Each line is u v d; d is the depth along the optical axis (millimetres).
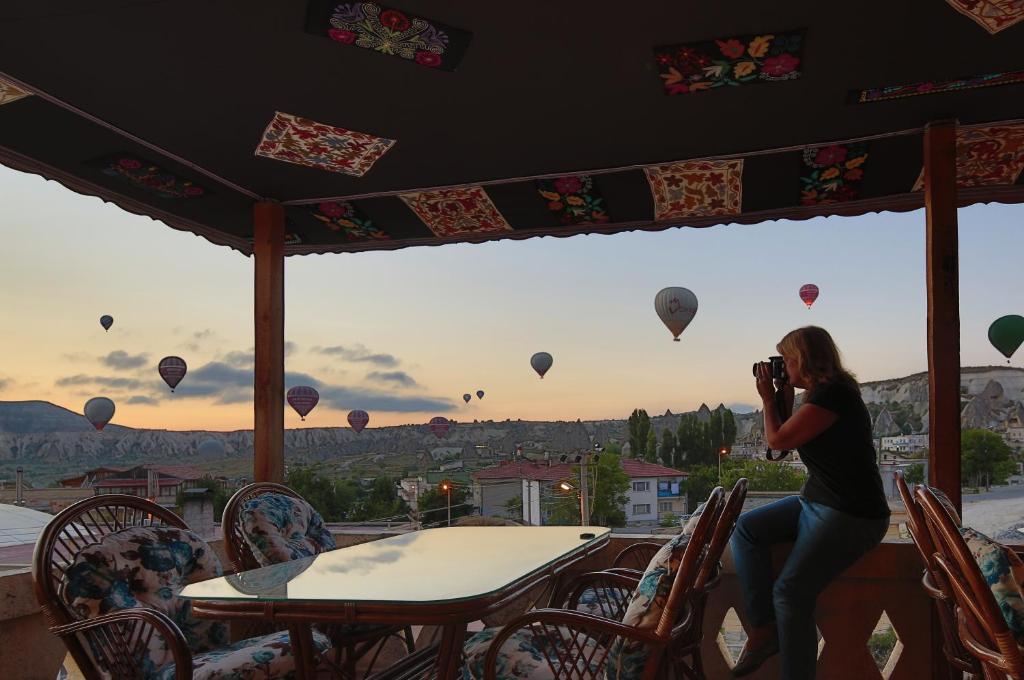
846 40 3078
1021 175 4410
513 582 2461
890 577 3311
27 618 3492
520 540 3604
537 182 4695
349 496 40500
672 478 49688
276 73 3305
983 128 3926
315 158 4270
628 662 2137
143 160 4254
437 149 4184
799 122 3879
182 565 2912
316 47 3084
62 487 13844
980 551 1954
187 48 3062
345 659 3680
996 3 2793
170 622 2326
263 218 4938
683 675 2490
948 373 3666
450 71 3314
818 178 4566
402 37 3023
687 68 3311
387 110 3695
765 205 4977
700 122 3873
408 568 2781
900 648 3320
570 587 3133
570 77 3381
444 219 5320
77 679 3965
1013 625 1790
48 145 3988
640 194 4832
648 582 2162
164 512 3096
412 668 3039
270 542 3348
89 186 4539
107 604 2551
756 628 3102
